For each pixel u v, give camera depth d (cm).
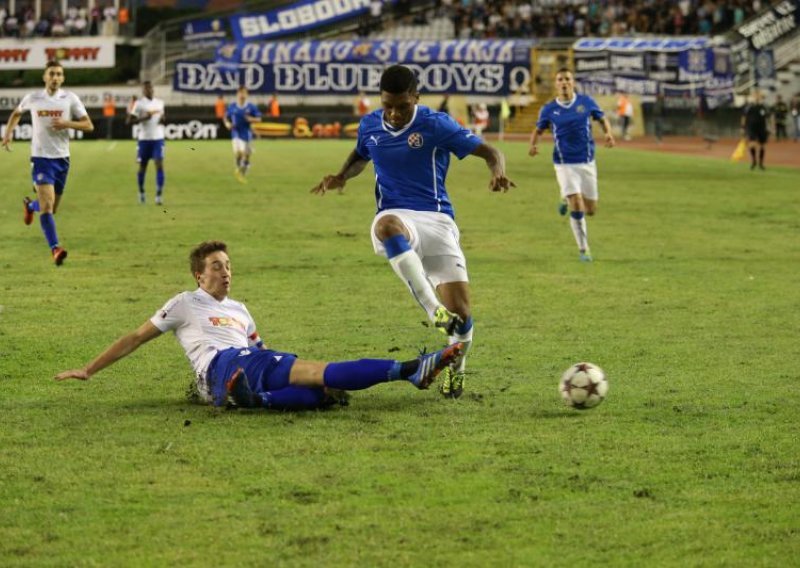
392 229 1906
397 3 14688
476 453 1616
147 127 5622
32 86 14512
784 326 2634
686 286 3234
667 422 1788
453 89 13812
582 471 1537
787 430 1745
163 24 14475
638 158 9638
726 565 1230
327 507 1394
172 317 1864
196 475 1514
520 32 14350
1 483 1484
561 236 4459
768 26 13638
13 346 2392
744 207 5622
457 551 1262
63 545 1278
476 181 7250
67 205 5591
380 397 1941
